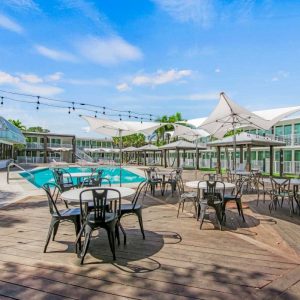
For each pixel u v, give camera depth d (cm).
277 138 2191
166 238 423
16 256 350
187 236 433
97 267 316
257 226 496
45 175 1978
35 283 279
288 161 2214
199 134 1476
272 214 596
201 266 318
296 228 484
